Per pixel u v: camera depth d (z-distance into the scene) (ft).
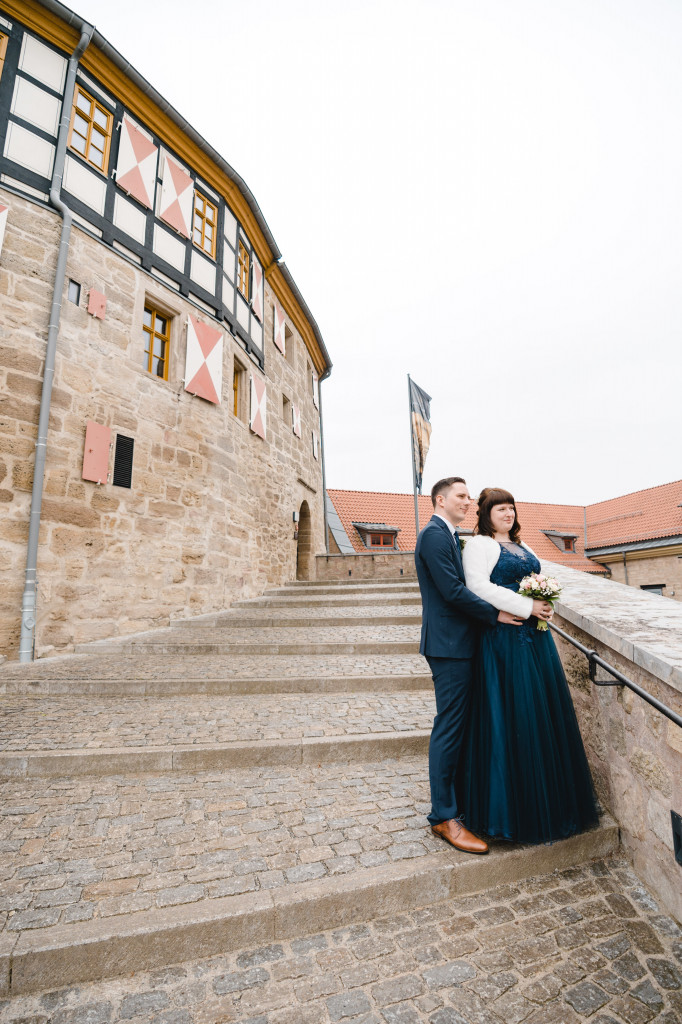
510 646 8.25
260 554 35.27
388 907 7.18
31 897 6.89
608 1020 5.51
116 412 23.56
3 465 19.36
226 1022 5.50
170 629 24.30
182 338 27.99
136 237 25.70
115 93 25.39
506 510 9.30
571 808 8.07
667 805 7.16
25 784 10.21
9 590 19.07
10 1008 5.75
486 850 7.79
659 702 6.60
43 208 21.59
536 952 6.47
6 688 15.34
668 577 72.02
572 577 13.42
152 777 10.50
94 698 14.67
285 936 6.75
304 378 49.96
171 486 26.18
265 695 14.90
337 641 19.58
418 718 12.92
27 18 22.06
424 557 8.41
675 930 6.84
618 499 91.45
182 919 6.47
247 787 10.09
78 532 21.44
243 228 35.35
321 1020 5.51
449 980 6.05
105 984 6.06
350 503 78.74
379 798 9.65
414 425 44.24
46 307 21.15
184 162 29.89
